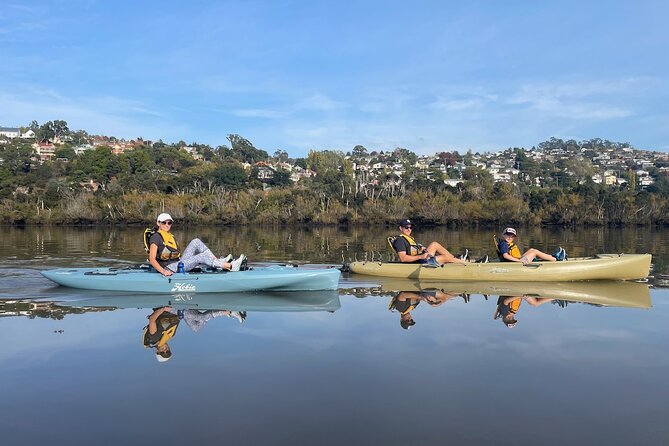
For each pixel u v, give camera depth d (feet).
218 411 13.00
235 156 431.02
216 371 15.76
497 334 20.04
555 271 33.30
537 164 399.65
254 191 185.26
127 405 13.34
